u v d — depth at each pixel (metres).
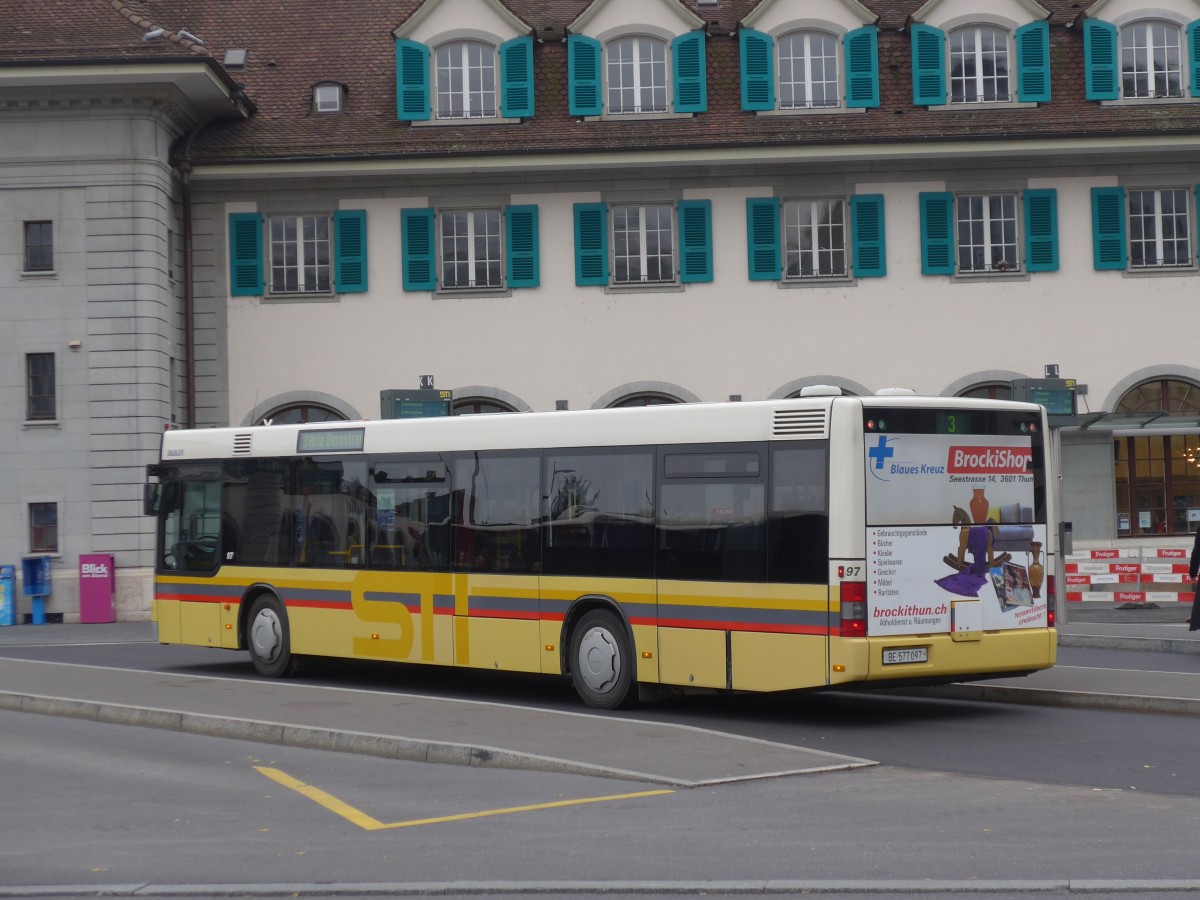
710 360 31.53
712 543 14.17
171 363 31.22
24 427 29.66
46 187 29.80
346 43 34.38
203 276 31.97
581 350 31.66
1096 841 8.50
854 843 8.52
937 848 8.37
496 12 32.25
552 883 7.68
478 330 31.77
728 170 31.55
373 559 17.39
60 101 29.61
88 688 16.72
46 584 29.34
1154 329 31.38
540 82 32.59
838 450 13.26
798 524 13.49
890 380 31.44
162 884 8.01
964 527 13.83
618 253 31.86
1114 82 31.83
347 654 17.66
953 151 31.00
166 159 30.91
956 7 31.97
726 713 14.83
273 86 33.41
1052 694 14.91
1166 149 31.08
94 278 29.67
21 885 8.09
